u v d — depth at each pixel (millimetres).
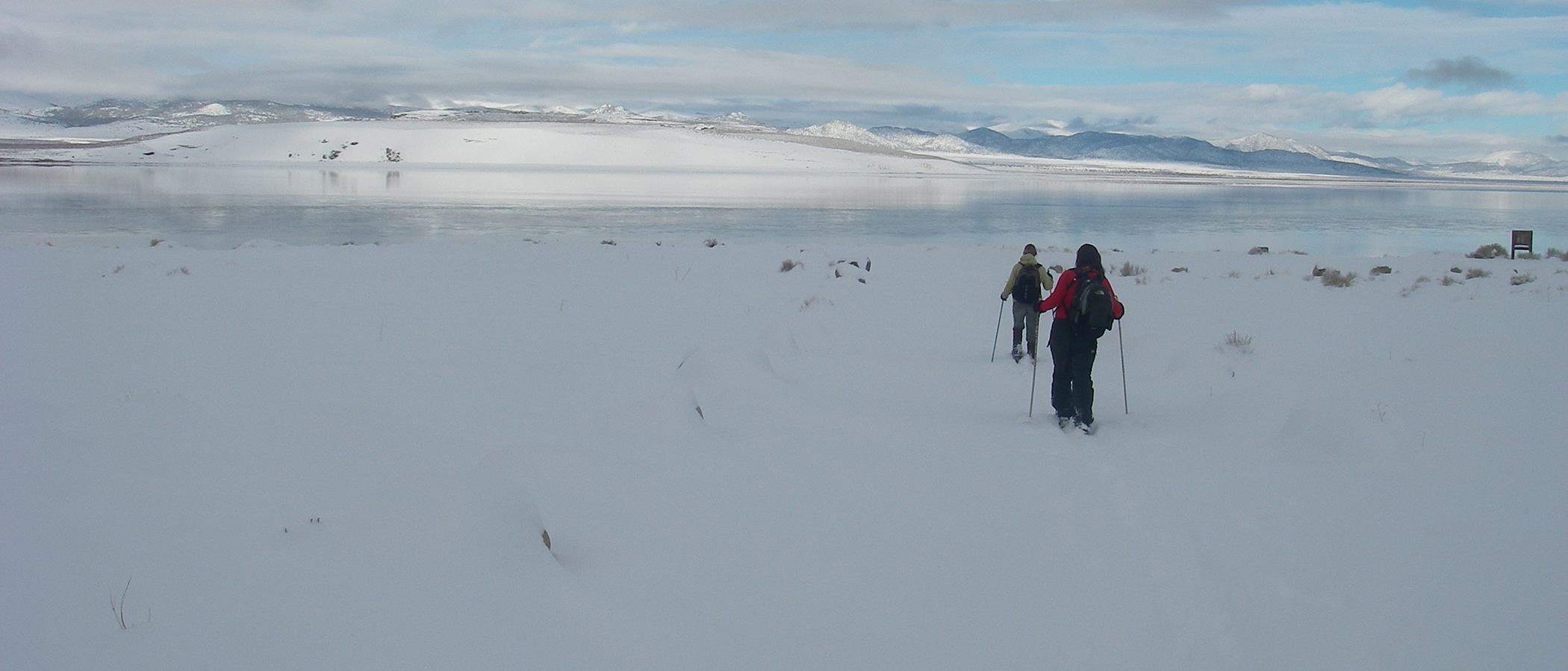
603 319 13430
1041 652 3570
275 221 41281
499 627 3291
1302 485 5605
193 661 2902
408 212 48438
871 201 72438
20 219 39469
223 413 7004
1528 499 5242
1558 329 11930
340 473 5445
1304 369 9453
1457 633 3688
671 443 6203
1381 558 4457
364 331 12195
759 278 18922
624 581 4090
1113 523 5016
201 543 3975
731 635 3645
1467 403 7797
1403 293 16234
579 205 56656
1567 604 3900
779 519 5035
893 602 4008
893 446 6699
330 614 3238
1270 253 27297
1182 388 8820
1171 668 3457
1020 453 6516
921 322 13727
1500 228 50625
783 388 8508
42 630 3170
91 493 4824
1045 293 11938
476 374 9227
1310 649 3590
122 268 18938
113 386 8383
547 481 5148
